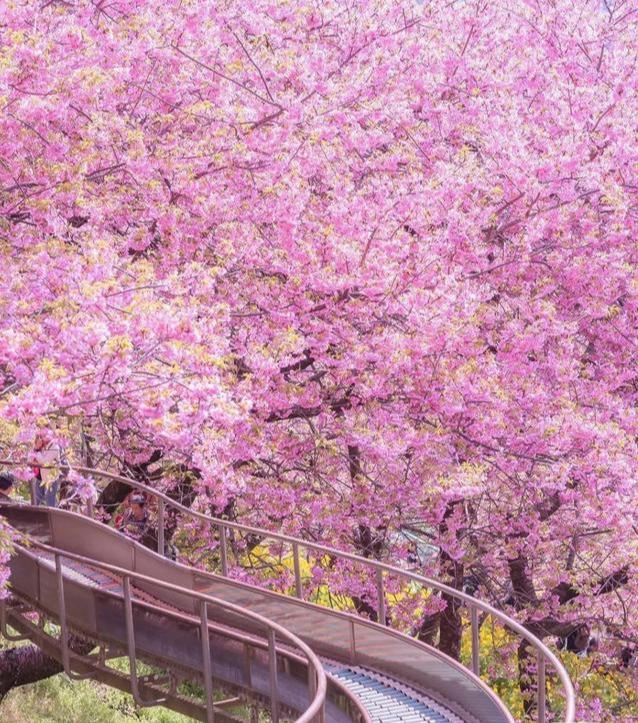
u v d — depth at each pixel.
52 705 16.27
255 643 10.05
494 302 16.50
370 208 14.66
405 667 10.53
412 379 14.56
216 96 14.57
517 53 18.33
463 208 15.77
